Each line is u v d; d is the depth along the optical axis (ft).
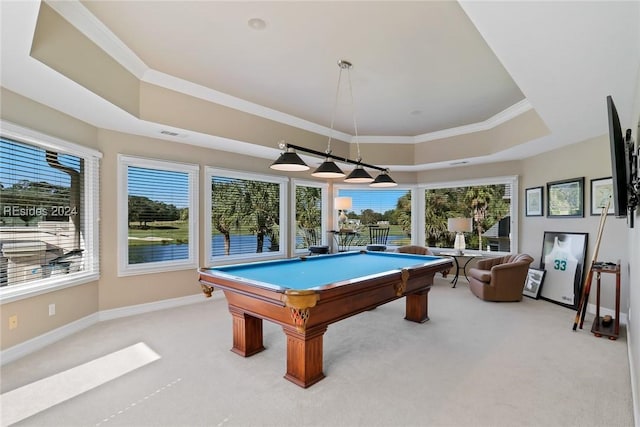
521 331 11.53
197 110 13.15
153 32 9.19
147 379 8.15
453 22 8.54
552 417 6.64
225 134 14.10
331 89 13.10
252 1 7.79
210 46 9.91
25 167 9.84
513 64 7.68
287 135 16.61
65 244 11.27
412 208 22.81
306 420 6.59
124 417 6.65
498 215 19.71
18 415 6.70
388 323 12.50
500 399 7.29
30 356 9.39
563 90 9.09
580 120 11.63
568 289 14.66
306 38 9.38
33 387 7.75
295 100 14.33
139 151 13.61
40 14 7.68
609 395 7.41
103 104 10.16
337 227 22.82
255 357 9.46
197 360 9.21
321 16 8.33
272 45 9.81
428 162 19.76
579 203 14.46
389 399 7.32
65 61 8.38
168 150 14.52
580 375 8.32
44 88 9.01
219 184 16.78
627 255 12.23
